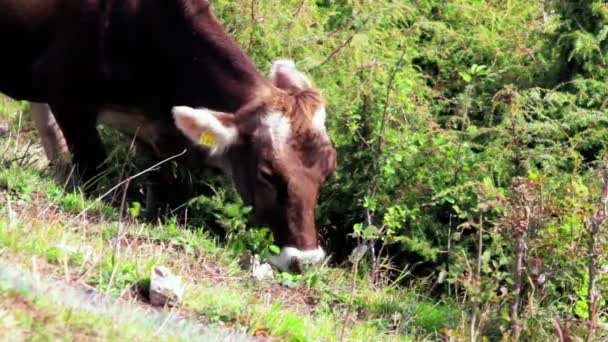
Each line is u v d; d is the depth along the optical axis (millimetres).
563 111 11297
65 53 10133
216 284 8086
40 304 5707
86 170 10367
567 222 8461
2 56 10375
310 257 9156
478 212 10227
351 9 12125
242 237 9297
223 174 10547
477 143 11570
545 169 10414
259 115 9531
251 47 11531
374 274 10062
